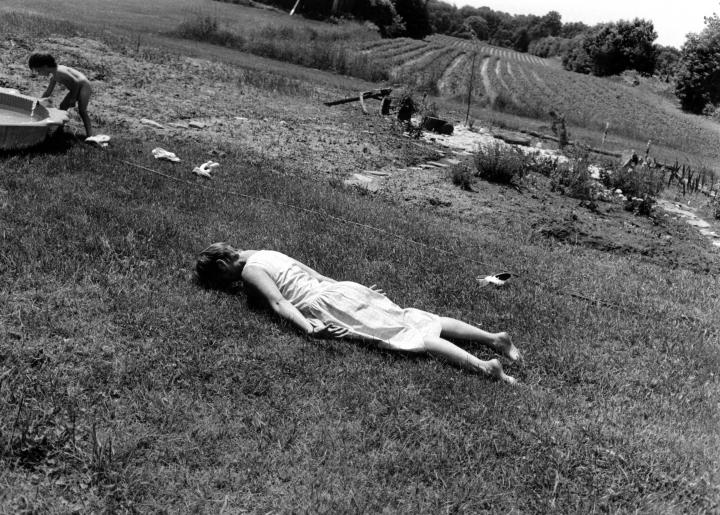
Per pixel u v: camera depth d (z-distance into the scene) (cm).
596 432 454
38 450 349
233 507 338
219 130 1355
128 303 512
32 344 439
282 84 2233
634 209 1426
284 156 1252
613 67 9012
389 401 451
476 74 5138
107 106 1360
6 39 1850
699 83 5806
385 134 1753
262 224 771
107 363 433
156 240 651
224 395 427
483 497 376
